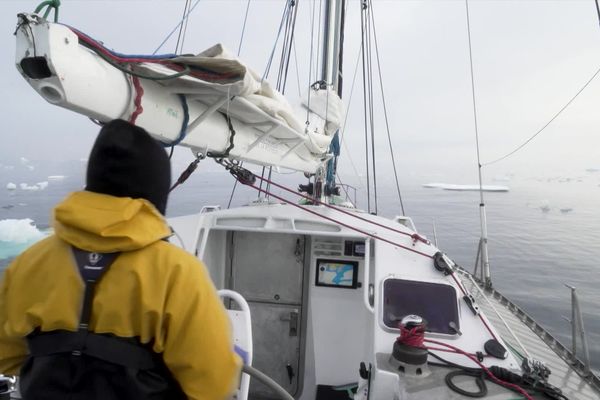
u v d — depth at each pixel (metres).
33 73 1.06
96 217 0.82
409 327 2.20
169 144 1.75
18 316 0.86
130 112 1.37
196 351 0.85
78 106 1.16
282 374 3.65
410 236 3.28
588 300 19.09
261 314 3.71
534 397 1.96
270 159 3.04
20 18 1.00
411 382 2.07
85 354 0.80
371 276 3.54
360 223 3.51
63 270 0.84
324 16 4.98
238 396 1.81
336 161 5.13
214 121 1.97
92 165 0.89
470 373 2.14
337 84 5.02
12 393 1.95
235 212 3.55
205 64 1.48
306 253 3.69
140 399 0.83
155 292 0.83
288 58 5.75
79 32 1.12
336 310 3.63
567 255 27.52
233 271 3.76
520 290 20.72
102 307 0.80
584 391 3.32
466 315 2.62
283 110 2.32
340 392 3.45
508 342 4.15
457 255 27.77
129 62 1.28
